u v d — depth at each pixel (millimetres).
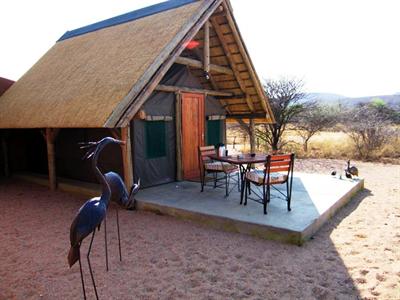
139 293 3713
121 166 8195
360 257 4492
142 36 8227
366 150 14539
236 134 19594
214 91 9844
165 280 4000
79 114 7137
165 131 8656
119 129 6953
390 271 4074
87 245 5188
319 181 8523
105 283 3963
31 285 3969
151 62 6898
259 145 16734
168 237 5387
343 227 5703
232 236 5352
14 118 9461
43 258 4770
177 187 8164
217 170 7285
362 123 15141
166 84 8594
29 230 6055
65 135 10086
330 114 16703
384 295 3545
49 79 10031
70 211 7242
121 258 4641
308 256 4543
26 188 9781
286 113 15719
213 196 7172
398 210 6668
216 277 4031
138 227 5914
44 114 8320
